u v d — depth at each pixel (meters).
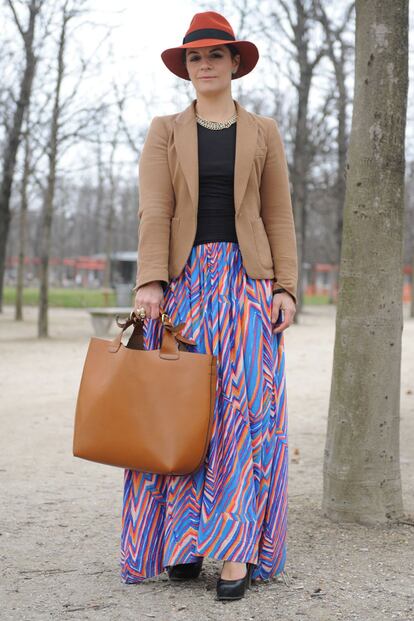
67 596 3.05
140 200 3.12
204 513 2.98
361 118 3.93
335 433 4.09
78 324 21.00
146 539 3.10
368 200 3.91
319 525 3.98
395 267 3.96
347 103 22.30
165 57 3.24
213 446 2.98
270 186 3.18
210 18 3.10
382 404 3.99
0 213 22.81
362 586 3.14
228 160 3.07
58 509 4.42
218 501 2.98
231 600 2.96
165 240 3.06
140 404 2.96
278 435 3.10
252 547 2.97
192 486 3.02
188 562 3.02
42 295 16.30
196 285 3.06
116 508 4.45
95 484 5.06
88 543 3.77
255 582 3.15
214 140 3.09
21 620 2.82
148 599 3.01
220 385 3.02
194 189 3.04
